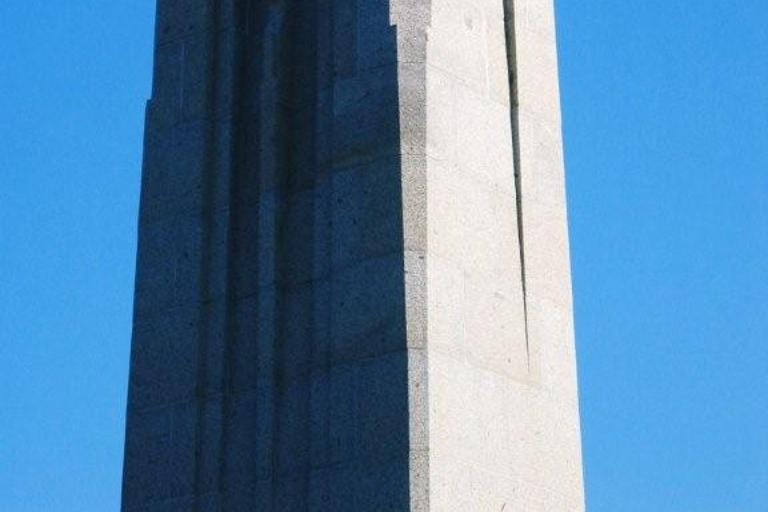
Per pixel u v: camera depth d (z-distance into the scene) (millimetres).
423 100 36031
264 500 35219
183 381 37094
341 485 34281
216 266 37656
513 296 36688
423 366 34156
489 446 34938
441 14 37250
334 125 36781
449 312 35000
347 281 35500
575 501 36500
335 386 35031
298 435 35375
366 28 36938
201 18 39656
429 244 35062
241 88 38844
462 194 36250
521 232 37344
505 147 37781
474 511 34156
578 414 37312
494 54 38375
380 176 35688
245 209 37844
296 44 38500
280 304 36500
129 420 37594
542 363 36812
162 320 37844
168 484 36562
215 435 36375
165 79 39781
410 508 33219
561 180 38875
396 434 33844
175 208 38500
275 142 37594
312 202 36906
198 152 38562
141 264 38625
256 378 36312
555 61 39812
